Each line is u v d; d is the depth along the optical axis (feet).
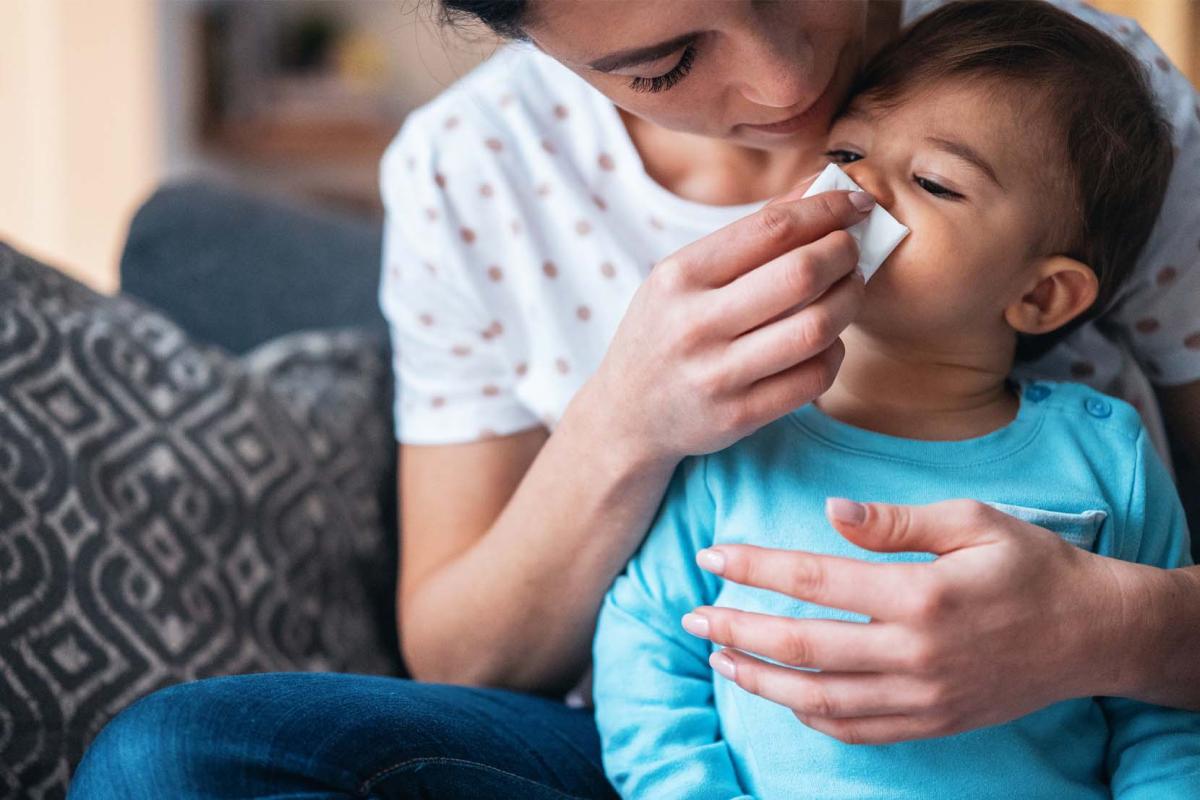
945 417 3.16
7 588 3.49
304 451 4.40
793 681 2.64
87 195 11.50
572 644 3.52
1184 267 3.55
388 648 4.48
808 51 2.84
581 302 3.78
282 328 5.23
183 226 5.41
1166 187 3.32
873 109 3.12
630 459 3.03
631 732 3.05
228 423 4.21
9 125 11.28
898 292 2.98
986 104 3.01
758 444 3.13
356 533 4.43
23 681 3.42
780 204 2.83
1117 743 2.98
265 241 5.40
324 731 2.63
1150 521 3.09
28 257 4.21
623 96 3.01
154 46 11.56
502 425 3.87
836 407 3.20
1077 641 2.58
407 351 4.05
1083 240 3.13
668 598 3.15
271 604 4.03
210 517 4.00
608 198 3.80
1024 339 3.45
